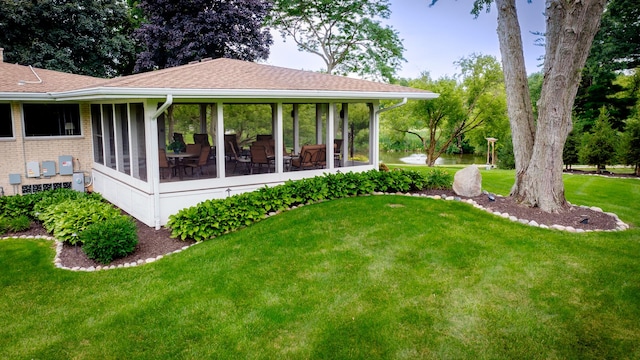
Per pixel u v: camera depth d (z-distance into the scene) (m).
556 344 4.55
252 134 10.80
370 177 10.70
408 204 9.28
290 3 23.12
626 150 15.46
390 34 24.11
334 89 10.27
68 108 12.51
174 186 8.88
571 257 6.51
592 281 5.75
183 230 7.69
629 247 6.89
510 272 6.04
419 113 24.17
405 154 35.75
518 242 7.10
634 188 12.77
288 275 6.15
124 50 23.22
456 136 25.36
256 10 22.30
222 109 9.34
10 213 9.50
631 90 21.81
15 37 20.27
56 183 12.44
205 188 9.28
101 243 6.92
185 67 10.65
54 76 13.45
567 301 5.30
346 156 12.38
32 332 5.01
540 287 5.63
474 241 7.14
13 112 11.59
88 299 5.76
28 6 19.50
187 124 9.97
